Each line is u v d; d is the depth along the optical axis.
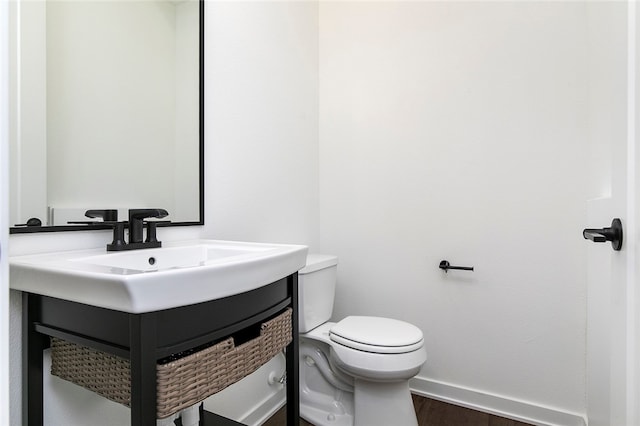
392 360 1.32
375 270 2.01
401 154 1.94
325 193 2.17
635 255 0.62
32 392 0.81
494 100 1.72
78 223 0.97
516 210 1.67
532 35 1.64
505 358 1.68
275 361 1.67
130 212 1.01
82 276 0.62
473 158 1.76
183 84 1.28
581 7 1.54
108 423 1.02
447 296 1.82
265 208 1.68
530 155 1.64
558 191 1.58
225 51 1.45
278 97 1.78
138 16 1.15
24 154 0.87
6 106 0.46
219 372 0.75
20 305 0.83
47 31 0.93
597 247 1.28
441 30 1.84
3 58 0.46
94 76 1.03
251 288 0.79
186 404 0.67
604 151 1.26
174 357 0.68
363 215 2.05
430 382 1.84
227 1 1.46
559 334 1.58
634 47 0.62
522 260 1.65
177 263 1.07
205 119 1.35
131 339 0.61
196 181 1.30
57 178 0.93
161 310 0.63
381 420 1.39
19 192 0.86
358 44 2.07
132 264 0.94
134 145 1.13
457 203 1.80
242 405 1.49
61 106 0.95
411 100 1.92
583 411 1.53
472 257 1.76
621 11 0.67
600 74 1.31
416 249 1.90
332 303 1.77
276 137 1.76
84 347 0.77
